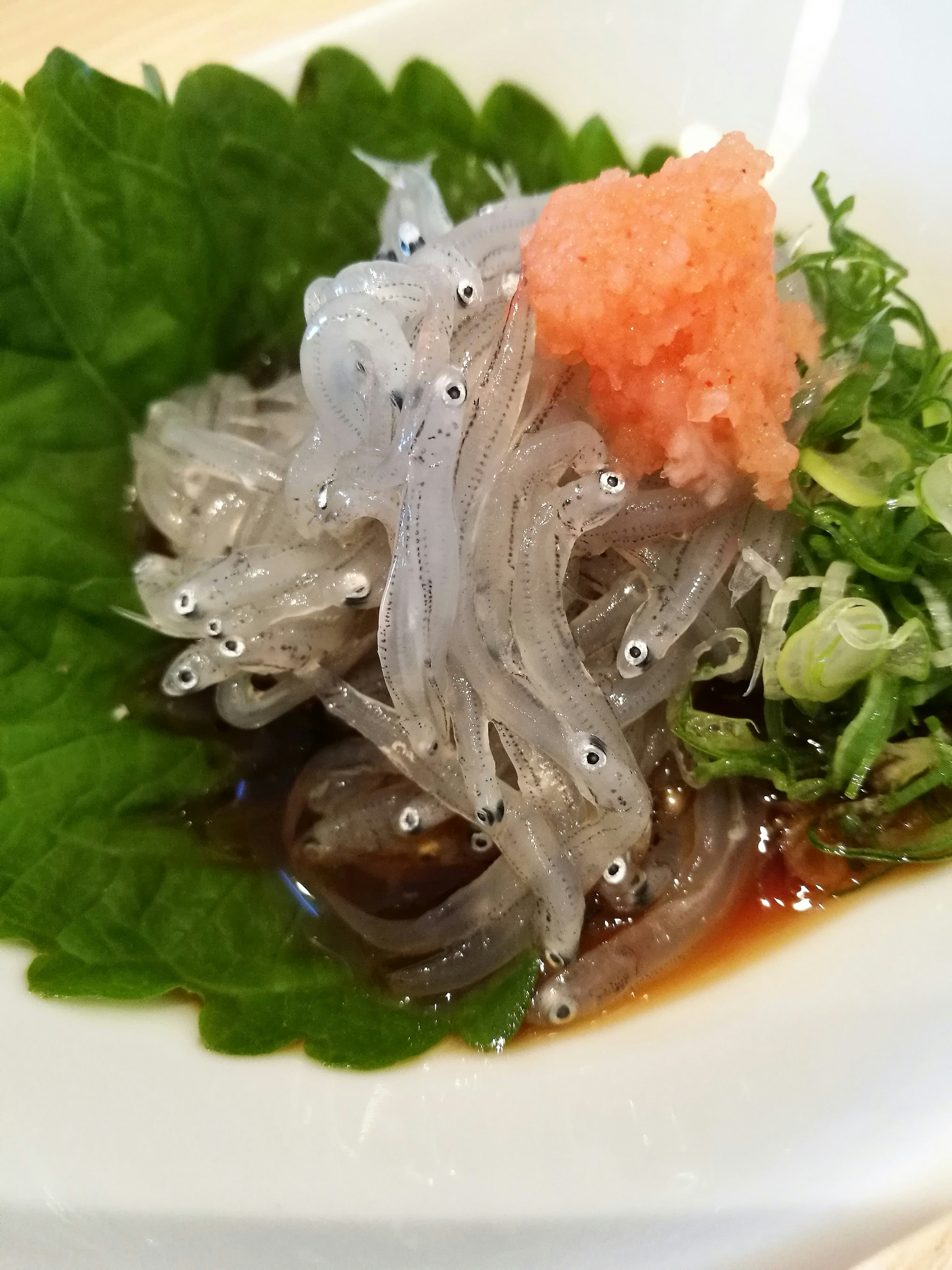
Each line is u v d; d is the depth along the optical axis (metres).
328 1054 0.06
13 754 0.07
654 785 0.08
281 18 0.11
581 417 0.07
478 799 0.07
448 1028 0.07
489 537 0.07
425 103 0.09
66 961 0.06
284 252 0.09
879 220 0.09
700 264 0.07
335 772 0.08
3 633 0.07
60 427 0.08
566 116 0.10
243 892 0.07
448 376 0.06
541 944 0.07
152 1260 0.05
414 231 0.08
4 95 0.08
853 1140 0.05
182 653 0.08
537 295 0.07
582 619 0.07
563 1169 0.05
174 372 0.09
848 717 0.08
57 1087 0.05
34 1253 0.05
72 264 0.08
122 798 0.07
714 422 0.07
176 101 0.09
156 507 0.08
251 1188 0.05
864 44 0.09
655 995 0.07
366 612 0.08
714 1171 0.05
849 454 0.08
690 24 0.09
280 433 0.08
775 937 0.07
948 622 0.07
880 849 0.07
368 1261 0.05
